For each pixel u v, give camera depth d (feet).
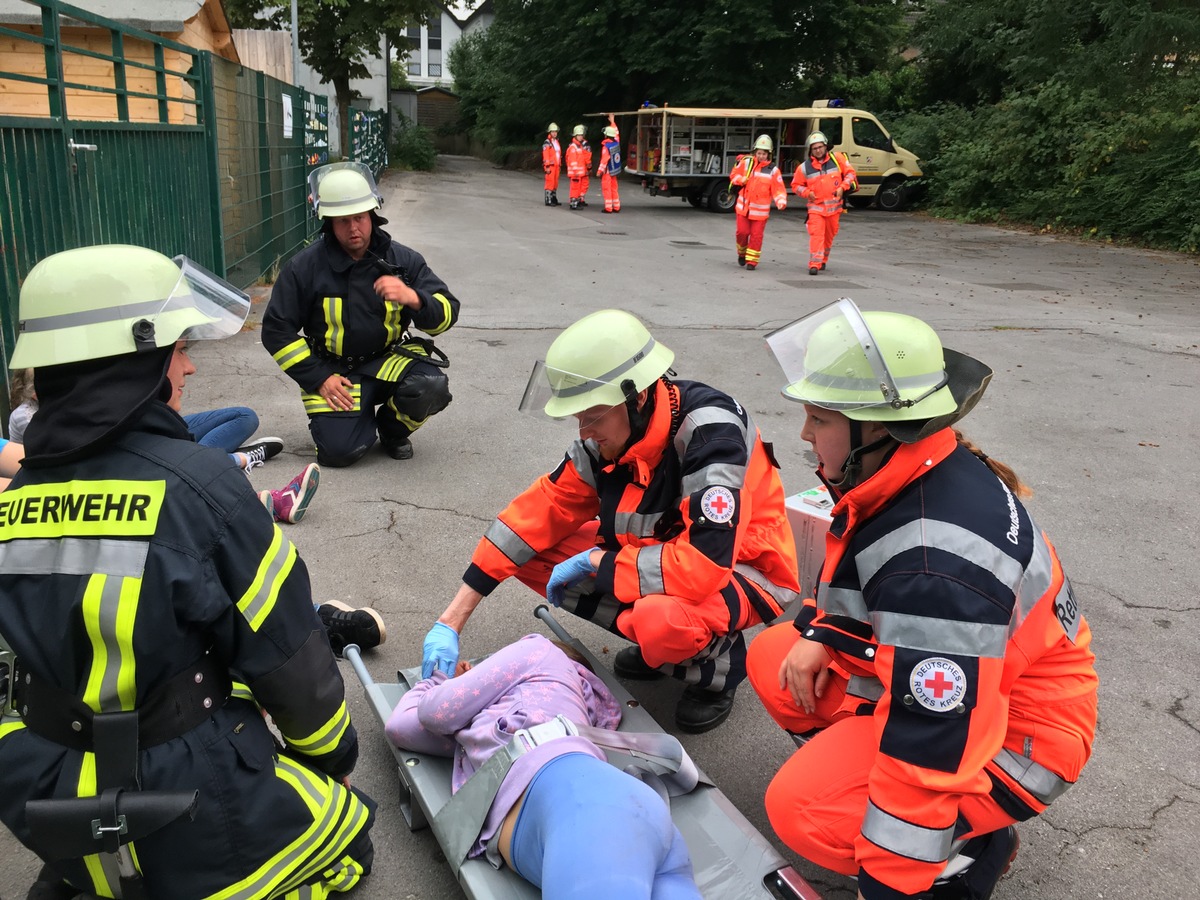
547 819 6.13
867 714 6.99
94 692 5.31
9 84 28.86
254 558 5.59
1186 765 9.09
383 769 8.63
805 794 6.72
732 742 9.36
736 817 7.20
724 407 8.76
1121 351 27.14
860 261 46.65
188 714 5.61
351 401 15.81
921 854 5.72
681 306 32.37
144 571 5.20
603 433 8.50
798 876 6.63
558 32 102.73
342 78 85.10
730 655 9.30
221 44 33.96
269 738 6.19
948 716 5.57
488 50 149.28
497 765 6.71
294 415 18.88
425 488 15.49
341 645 10.30
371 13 80.64
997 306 34.09
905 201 74.54
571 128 112.16
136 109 28.68
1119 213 56.39
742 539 8.76
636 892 5.62
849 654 6.66
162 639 5.30
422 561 12.83
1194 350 27.45
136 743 5.37
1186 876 7.64
